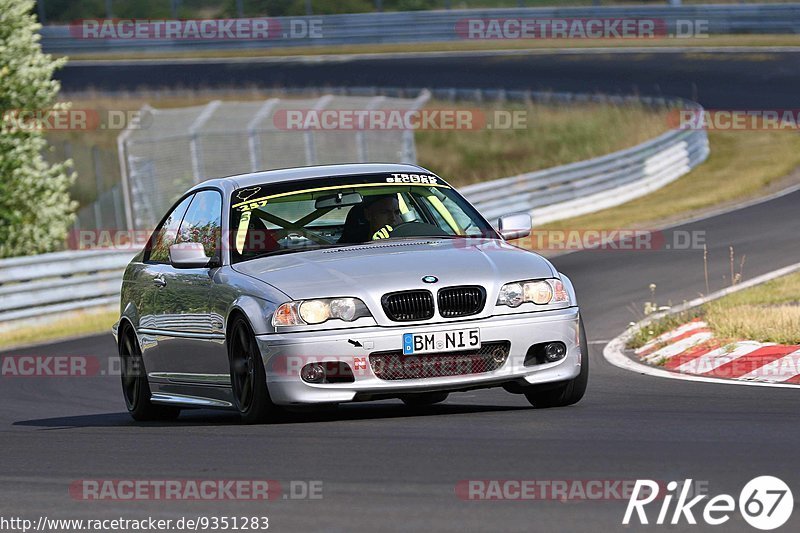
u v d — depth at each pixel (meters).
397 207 28.27
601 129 121.81
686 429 21.88
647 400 27.02
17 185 84.69
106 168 123.06
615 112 124.94
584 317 46.44
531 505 16.25
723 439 20.56
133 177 85.94
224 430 24.95
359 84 143.75
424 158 125.19
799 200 80.12
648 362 35.19
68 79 158.00
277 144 94.62
